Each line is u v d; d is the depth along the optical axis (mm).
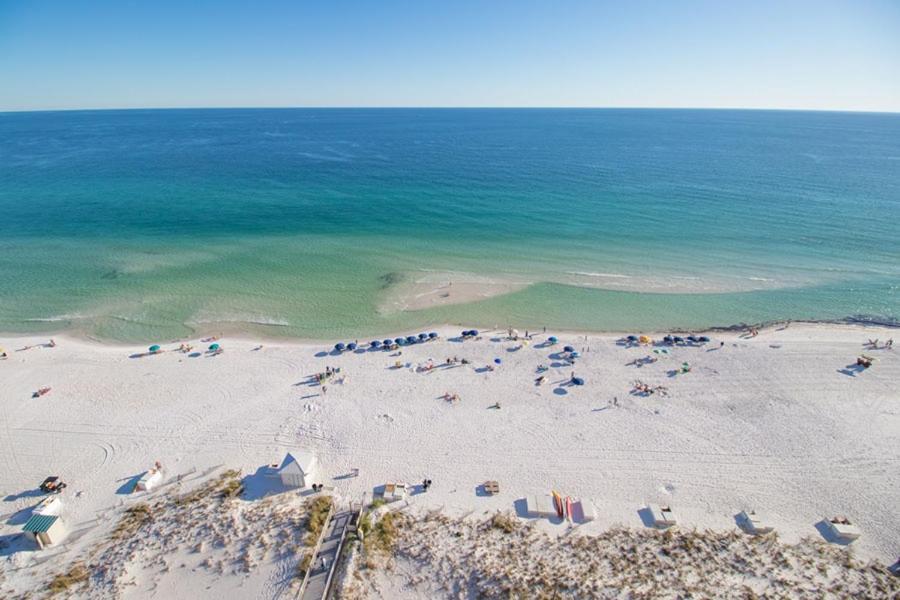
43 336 47062
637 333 48750
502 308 53750
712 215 84125
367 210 88125
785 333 47719
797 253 68000
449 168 128625
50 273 60844
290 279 60375
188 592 22609
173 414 35812
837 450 32188
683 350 44562
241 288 57844
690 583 23266
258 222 81188
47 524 25422
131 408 36438
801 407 36469
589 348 45188
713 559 24672
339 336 48125
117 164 132875
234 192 100062
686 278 61000
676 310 53375
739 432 34000
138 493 28828
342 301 55062
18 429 34094
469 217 84188
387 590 22859
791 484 29578
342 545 25078
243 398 37781
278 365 42312
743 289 58094
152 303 53938
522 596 22406
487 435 33938
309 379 40281
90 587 22953
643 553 25000
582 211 87188
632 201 93250
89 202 91250
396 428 34594
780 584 23250
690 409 36469
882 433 33656
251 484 29562
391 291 57469
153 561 24234
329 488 29266
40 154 153375
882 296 55844
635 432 34125
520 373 41281
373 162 139250
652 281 60188
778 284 59188
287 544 25000
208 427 34531
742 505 28203
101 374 40719
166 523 26562
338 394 38375
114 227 77875
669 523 26797
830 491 29047
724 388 38906
